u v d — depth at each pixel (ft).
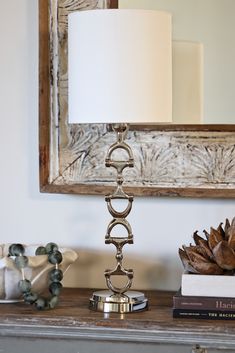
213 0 6.63
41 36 6.86
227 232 6.17
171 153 6.73
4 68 7.05
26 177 7.07
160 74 5.70
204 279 5.75
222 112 6.66
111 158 6.84
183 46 6.66
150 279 6.94
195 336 5.57
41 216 7.07
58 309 6.04
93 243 7.00
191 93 6.68
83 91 5.73
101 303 6.00
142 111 5.63
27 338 5.80
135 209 6.91
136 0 6.71
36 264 6.04
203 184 6.72
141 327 5.64
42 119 6.88
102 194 6.82
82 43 5.72
